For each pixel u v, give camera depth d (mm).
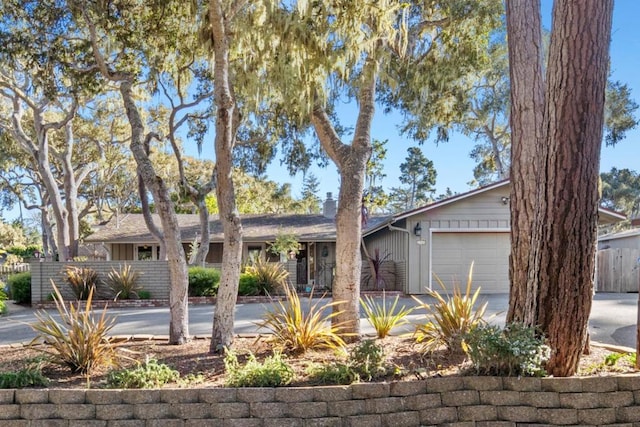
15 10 7859
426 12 8508
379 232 18984
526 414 3812
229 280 5598
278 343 5352
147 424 3838
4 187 26344
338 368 4234
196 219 22109
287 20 5434
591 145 3857
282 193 28281
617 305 10688
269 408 3854
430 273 14430
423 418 3875
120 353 5316
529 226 4617
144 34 7867
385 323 6000
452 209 14562
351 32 5590
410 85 8734
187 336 6312
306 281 19719
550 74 3965
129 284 13406
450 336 4848
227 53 5918
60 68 8625
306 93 5770
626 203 36750
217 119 5672
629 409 3771
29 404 3910
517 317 4605
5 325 9586
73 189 18812
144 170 6426
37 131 17328
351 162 6164
